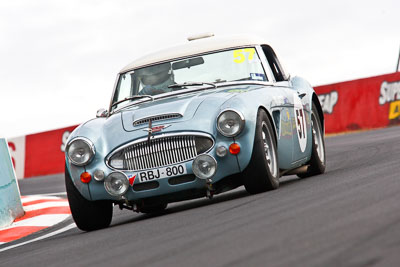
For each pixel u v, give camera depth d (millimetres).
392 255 9539
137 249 13695
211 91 22172
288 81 25641
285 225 13039
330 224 12312
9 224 27969
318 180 22266
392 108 64438
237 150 19734
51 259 15008
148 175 19859
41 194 41719
